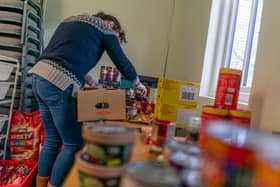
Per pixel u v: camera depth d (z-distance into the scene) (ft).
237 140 1.50
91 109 5.02
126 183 1.60
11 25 7.13
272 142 1.42
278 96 3.72
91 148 1.75
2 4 7.06
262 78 4.15
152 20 8.61
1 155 6.93
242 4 6.65
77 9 8.56
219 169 1.38
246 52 6.35
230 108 3.45
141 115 5.63
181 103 4.86
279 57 3.78
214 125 1.77
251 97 4.41
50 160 5.85
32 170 6.56
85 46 5.32
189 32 7.43
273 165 1.18
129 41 8.66
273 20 4.02
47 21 8.57
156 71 8.62
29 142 7.18
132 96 5.88
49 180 5.60
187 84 4.89
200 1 7.06
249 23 6.38
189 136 2.73
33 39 7.78
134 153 2.43
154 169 1.65
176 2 8.32
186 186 1.44
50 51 5.47
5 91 6.66
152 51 8.65
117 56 5.53
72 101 5.24
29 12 7.43
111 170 1.67
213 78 6.75
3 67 6.57
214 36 6.72
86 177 1.69
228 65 6.80
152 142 2.82
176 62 7.97
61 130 5.35
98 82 6.72
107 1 8.57
